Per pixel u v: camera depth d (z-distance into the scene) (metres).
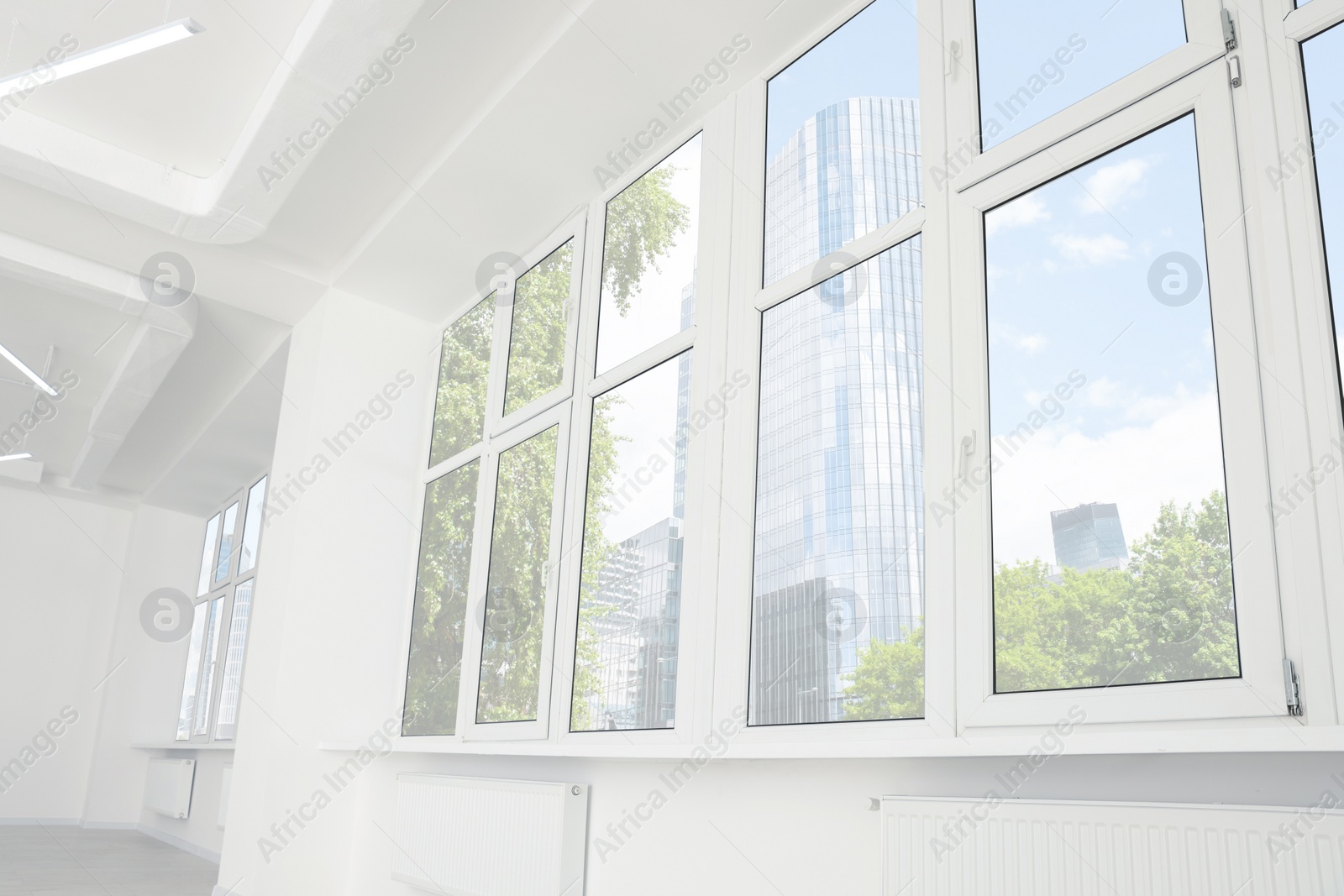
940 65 2.90
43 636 9.46
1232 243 2.10
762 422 3.27
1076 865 1.93
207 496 9.41
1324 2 2.04
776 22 3.42
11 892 5.28
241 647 8.22
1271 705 1.83
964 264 2.68
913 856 2.22
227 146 4.44
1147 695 2.03
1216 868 1.74
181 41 3.78
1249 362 2.01
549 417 4.39
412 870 4.19
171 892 5.60
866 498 2.82
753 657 3.05
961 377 2.60
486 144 4.15
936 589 2.52
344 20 3.35
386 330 5.51
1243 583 1.93
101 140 4.35
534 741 3.91
